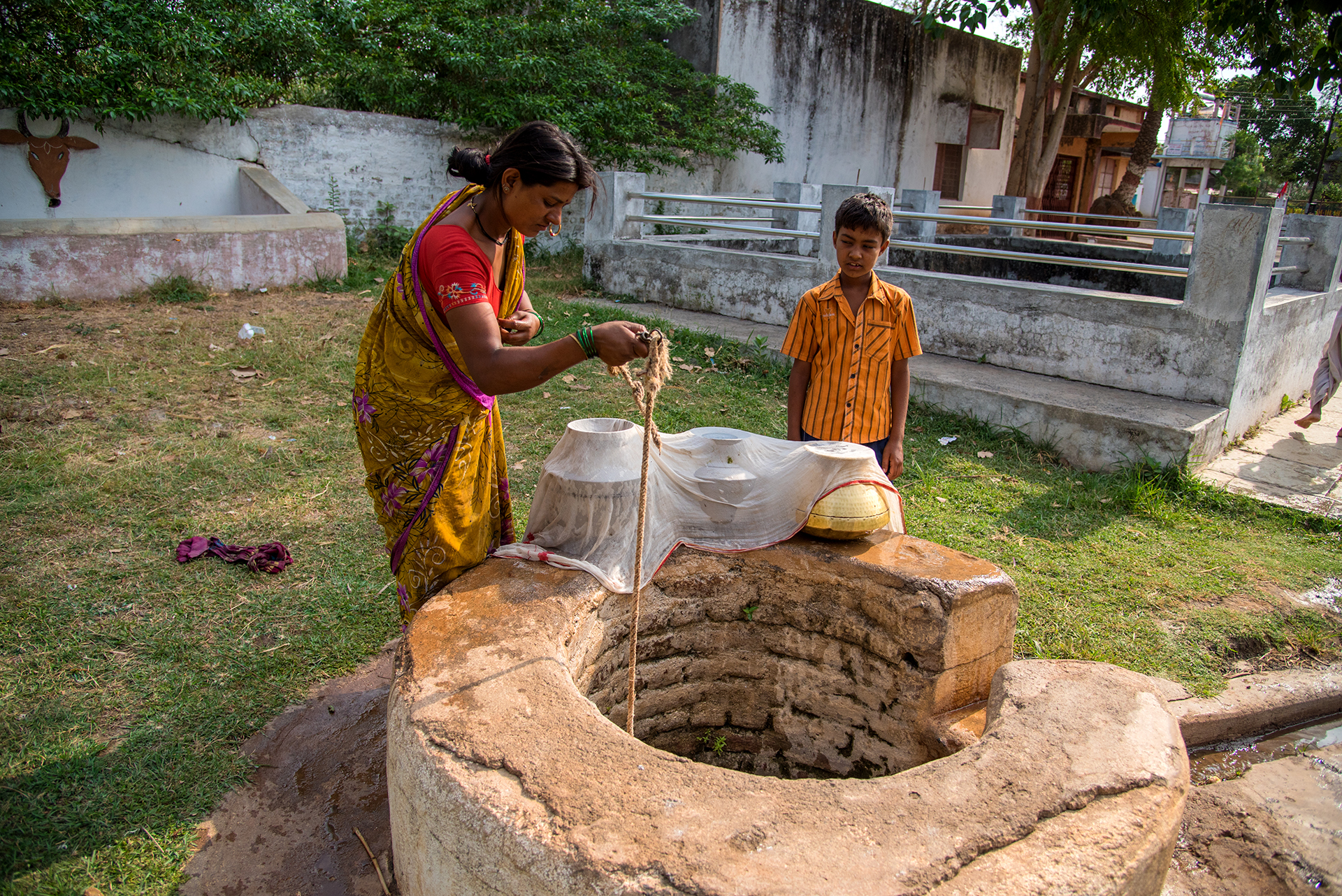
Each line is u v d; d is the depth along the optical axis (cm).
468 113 1263
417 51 1244
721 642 290
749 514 288
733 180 1594
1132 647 362
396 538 249
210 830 241
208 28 1035
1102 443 584
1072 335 681
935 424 647
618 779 163
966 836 152
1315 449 647
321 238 987
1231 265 597
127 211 1048
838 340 352
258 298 908
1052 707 194
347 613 346
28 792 243
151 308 825
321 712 293
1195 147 2372
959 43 1938
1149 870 157
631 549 261
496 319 213
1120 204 1814
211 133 1095
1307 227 834
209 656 314
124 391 582
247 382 620
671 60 1446
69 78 938
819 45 1644
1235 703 327
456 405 236
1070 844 153
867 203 331
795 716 293
